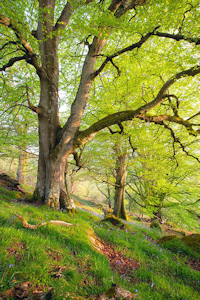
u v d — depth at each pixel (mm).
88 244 3998
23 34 5363
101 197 38094
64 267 2732
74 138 7094
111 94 8445
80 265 3104
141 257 4879
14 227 3488
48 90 7402
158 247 6527
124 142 9812
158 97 6246
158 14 5051
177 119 6875
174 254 6301
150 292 3148
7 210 4469
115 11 6848
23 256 2562
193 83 8852
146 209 10977
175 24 5473
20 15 4605
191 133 7062
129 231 7762
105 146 10469
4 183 9844
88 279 2773
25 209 5383
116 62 8133
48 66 7344
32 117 10938
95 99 9078
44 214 5375
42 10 5008
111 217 8602
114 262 4094
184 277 4559
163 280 3750
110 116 6977
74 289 2328
